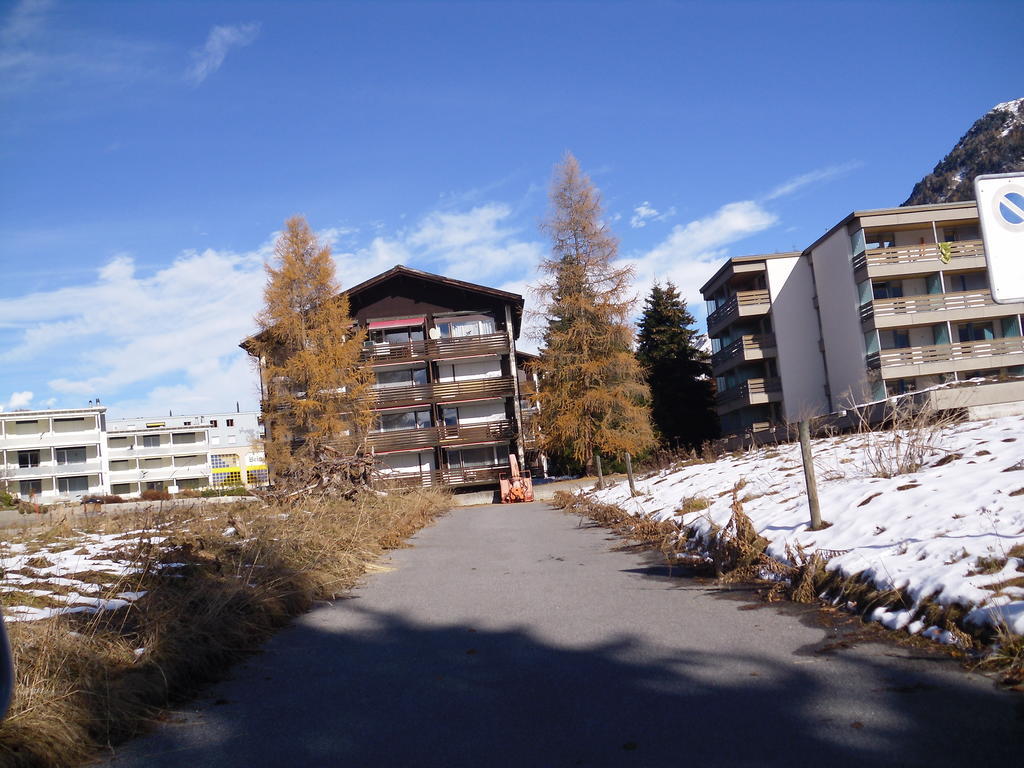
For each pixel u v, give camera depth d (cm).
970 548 546
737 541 770
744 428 4647
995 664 413
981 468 801
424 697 454
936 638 470
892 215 3862
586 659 510
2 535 1323
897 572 559
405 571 985
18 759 351
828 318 4244
